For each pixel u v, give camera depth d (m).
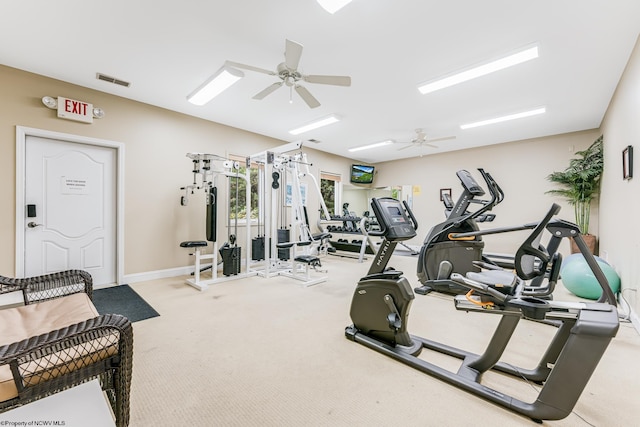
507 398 1.54
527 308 1.50
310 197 7.00
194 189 4.67
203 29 2.48
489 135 5.67
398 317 2.08
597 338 1.28
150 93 3.77
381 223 2.21
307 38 2.60
